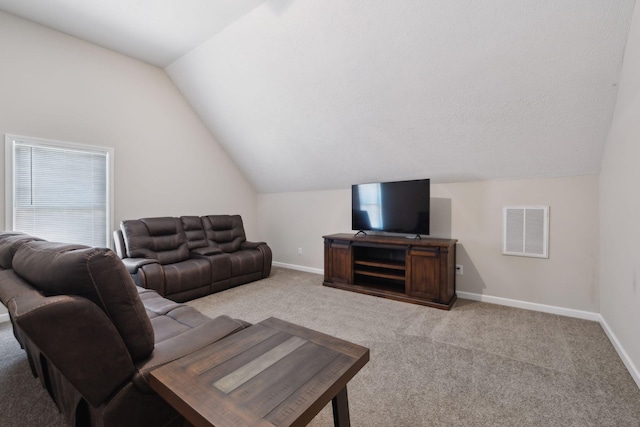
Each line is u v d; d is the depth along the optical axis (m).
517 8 2.10
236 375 1.07
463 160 3.35
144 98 4.08
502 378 1.95
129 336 1.18
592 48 2.12
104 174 3.74
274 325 1.50
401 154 3.65
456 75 2.63
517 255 3.25
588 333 2.59
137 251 3.55
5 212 3.00
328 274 4.14
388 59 2.75
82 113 3.50
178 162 4.50
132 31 3.27
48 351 0.95
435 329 2.71
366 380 1.93
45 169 3.28
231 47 3.38
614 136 2.37
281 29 2.93
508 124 2.82
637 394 1.77
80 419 1.26
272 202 5.58
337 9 2.56
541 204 3.12
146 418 1.19
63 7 2.88
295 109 3.73
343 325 2.80
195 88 4.25
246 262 4.21
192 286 3.54
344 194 4.66
